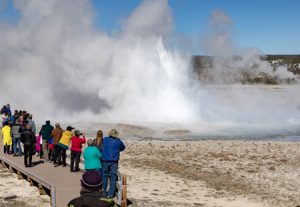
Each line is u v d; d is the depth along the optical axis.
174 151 27.80
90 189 7.91
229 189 18.98
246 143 31.61
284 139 34.72
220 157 26.02
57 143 18.39
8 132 21.84
